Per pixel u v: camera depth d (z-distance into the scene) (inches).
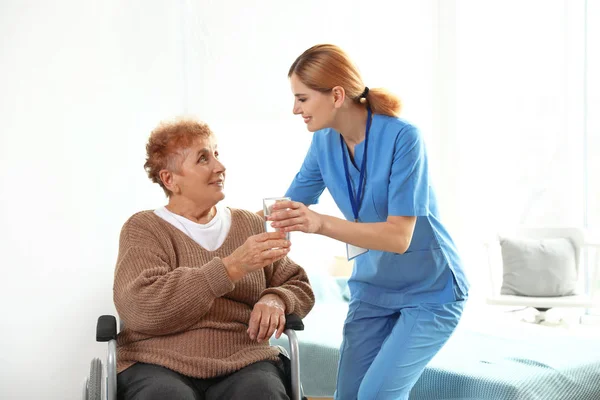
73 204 136.2
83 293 137.3
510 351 107.4
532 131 210.2
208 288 73.5
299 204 73.6
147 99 144.8
